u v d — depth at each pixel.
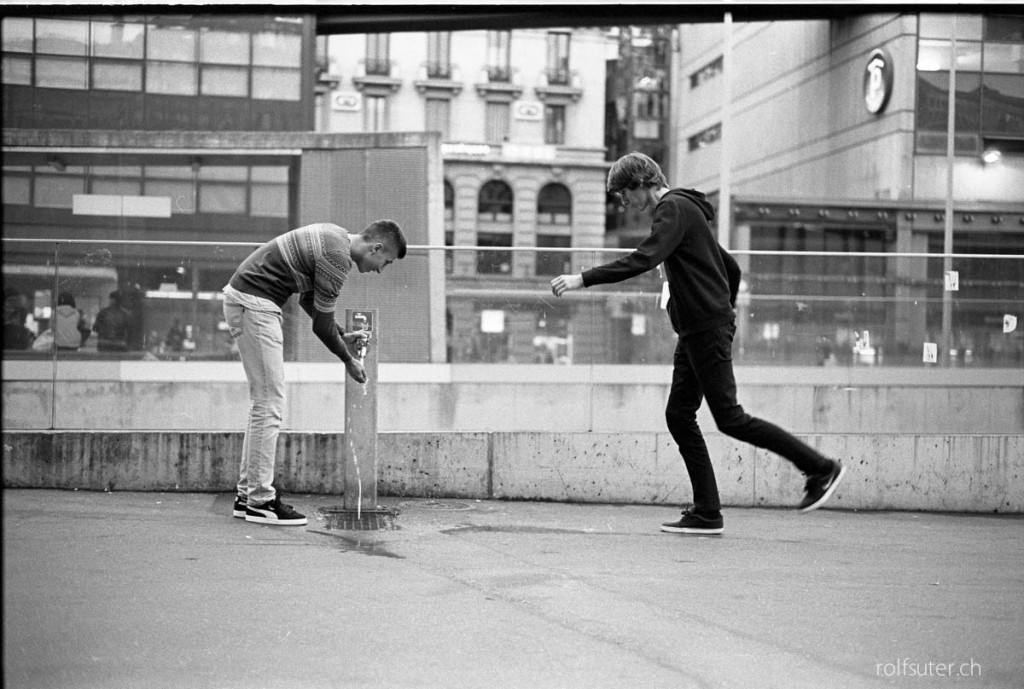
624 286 9.79
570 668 3.62
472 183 60.62
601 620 4.26
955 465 8.06
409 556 5.36
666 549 5.88
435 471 7.52
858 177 43.19
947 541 6.57
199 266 8.40
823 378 10.32
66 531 5.60
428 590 4.64
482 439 7.57
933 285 9.57
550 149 61.56
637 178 6.11
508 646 3.85
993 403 9.10
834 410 9.83
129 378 7.88
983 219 39.34
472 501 7.48
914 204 40.25
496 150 60.78
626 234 61.81
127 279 8.13
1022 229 39.34
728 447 7.88
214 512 6.40
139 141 28.78
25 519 5.92
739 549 5.96
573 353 9.71
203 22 31.80
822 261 10.52
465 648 3.80
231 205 28.81
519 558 5.44
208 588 4.49
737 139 55.69
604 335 9.77
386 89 59.75
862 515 7.71
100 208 28.58
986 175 39.38
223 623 3.99
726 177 42.09
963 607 4.73
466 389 8.59
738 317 10.66
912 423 9.41
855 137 43.53
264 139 28.22
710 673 3.63
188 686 3.28
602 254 9.83
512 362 9.38
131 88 31.41
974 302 9.41
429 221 26.59
